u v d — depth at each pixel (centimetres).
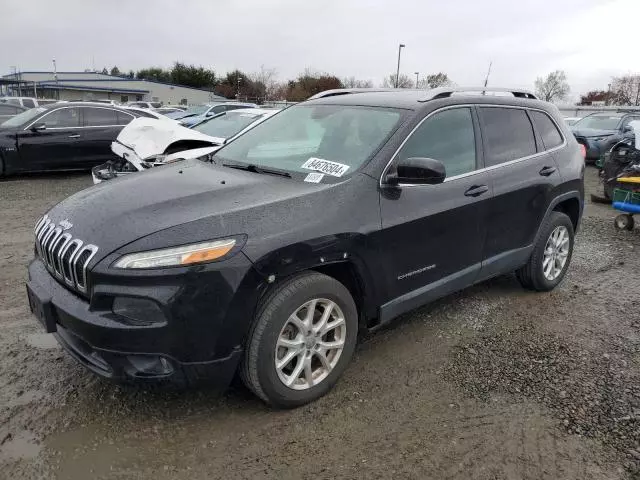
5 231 663
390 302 341
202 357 265
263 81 6412
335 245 296
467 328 412
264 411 302
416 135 352
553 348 382
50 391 316
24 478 249
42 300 281
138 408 303
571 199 491
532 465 264
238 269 263
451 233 366
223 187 313
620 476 256
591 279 529
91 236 271
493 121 414
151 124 759
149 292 251
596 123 1661
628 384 335
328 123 386
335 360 317
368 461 264
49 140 1073
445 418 299
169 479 250
